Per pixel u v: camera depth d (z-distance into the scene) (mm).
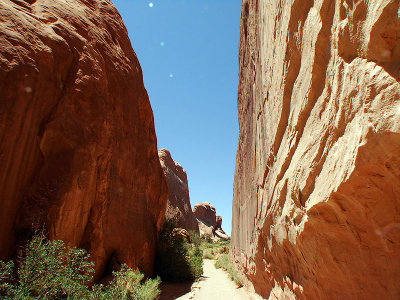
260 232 7320
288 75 4582
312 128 3480
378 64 2230
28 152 5477
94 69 7805
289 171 4254
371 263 2867
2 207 4875
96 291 4812
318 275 3664
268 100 6461
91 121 7105
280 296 5629
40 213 5355
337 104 2789
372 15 2256
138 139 10617
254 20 9242
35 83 5621
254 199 8734
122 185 8688
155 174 12562
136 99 10820
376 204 2543
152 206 12141
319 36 3217
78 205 6238
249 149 10578
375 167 2277
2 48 5129
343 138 2660
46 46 6227
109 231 7641
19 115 5188
